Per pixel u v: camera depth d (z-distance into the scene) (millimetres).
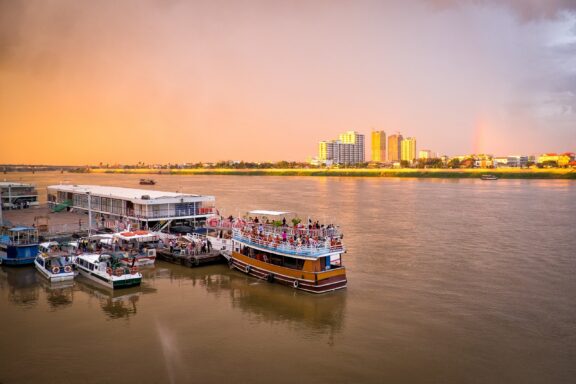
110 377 34719
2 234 75375
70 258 61594
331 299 51375
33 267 64938
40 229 79188
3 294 53438
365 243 80688
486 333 42062
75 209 106250
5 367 36188
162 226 82188
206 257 66000
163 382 34031
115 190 101812
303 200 155500
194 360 37250
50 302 50750
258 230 62625
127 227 76250
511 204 140375
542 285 55656
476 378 34531
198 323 44812
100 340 40906
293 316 46500
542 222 103312
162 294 53594
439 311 47375
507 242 80938
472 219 108750
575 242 80500
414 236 87312
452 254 71938
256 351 38812
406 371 35500
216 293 53844
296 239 56969
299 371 35500
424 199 158250
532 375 34906
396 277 59469
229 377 34656
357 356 37844
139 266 65688
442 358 37438
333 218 111125
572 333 41938
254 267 60406
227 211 123188
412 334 41938
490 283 56625
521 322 44438
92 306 49531
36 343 40312
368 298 51594
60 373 35281
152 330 43094
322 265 54344
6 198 118688
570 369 35719
